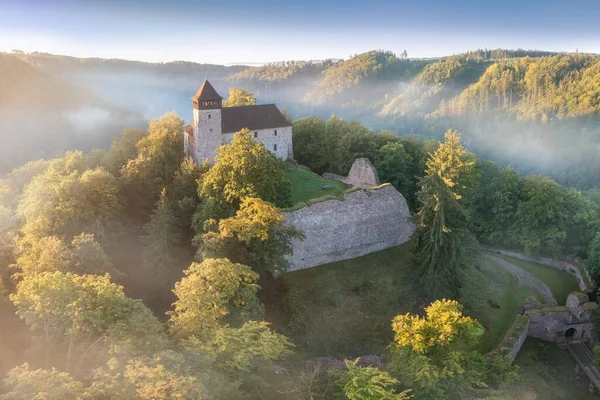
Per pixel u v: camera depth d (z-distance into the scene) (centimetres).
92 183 5797
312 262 5969
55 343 3678
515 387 4753
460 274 5794
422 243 5897
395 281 6072
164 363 2909
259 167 5634
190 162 6625
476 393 4075
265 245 4934
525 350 5800
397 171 8088
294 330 5162
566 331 6100
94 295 3497
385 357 4875
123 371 2839
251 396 3603
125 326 3212
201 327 3528
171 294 5378
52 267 4219
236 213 5453
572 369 5666
